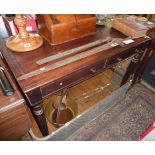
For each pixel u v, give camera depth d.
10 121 0.71
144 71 1.76
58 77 0.74
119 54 0.99
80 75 0.87
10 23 0.91
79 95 1.62
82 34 1.01
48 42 0.95
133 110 1.49
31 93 0.70
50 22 0.86
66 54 0.88
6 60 0.81
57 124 1.28
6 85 0.69
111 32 1.14
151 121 1.42
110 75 1.90
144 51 1.27
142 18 1.22
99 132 1.31
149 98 1.61
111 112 1.46
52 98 1.41
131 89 1.68
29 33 0.94
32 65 0.79
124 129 1.35
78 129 1.22
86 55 0.88
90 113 1.14
